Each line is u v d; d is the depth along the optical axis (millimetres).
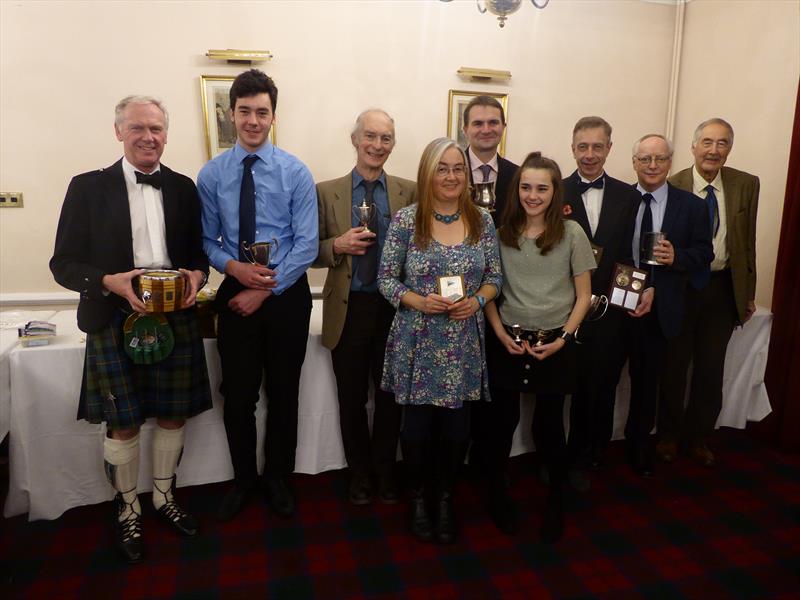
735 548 2100
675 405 2738
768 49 3129
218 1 2986
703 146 2607
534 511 2324
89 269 1812
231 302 2061
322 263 2193
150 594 1833
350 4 3152
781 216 3102
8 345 2121
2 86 2811
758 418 2992
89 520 2223
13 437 2104
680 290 2443
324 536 2150
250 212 2062
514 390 2129
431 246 1945
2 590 1842
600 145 2303
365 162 2143
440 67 3344
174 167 3102
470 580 1917
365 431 2367
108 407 1905
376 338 2234
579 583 1908
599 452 2645
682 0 3641
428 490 2436
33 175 2924
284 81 3143
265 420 2410
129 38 2916
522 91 3506
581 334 2311
